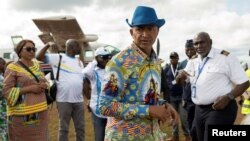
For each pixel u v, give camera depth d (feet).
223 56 14.62
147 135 7.97
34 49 14.98
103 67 16.90
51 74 19.43
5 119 17.31
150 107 7.69
